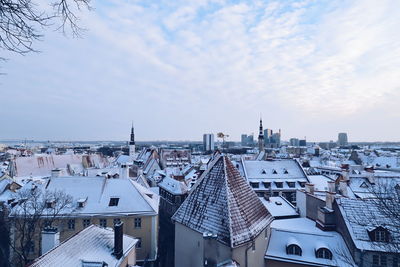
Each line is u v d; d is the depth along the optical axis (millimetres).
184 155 125938
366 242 23125
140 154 125562
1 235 34750
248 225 21859
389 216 21359
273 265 24438
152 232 34531
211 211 22844
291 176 63750
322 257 24109
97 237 21266
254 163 66938
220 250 20594
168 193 58000
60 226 32656
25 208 30359
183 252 24844
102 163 93062
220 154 27125
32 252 30984
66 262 16344
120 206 34844
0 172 69125
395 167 94500
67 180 38250
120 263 19078
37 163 71750
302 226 30172
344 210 26578
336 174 68562
